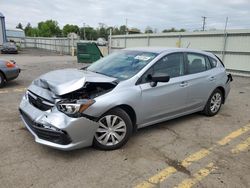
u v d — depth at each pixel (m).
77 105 3.53
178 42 18.16
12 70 8.57
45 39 47.66
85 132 3.63
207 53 5.91
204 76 5.50
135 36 21.95
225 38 15.31
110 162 3.65
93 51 19.77
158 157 3.88
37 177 3.21
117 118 3.97
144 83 4.33
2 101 6.61
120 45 24.14
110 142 3.99
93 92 3.99
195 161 3.81
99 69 4.88
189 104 5.25
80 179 3.21
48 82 3.88
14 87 8.55
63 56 30.48
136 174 3.39
